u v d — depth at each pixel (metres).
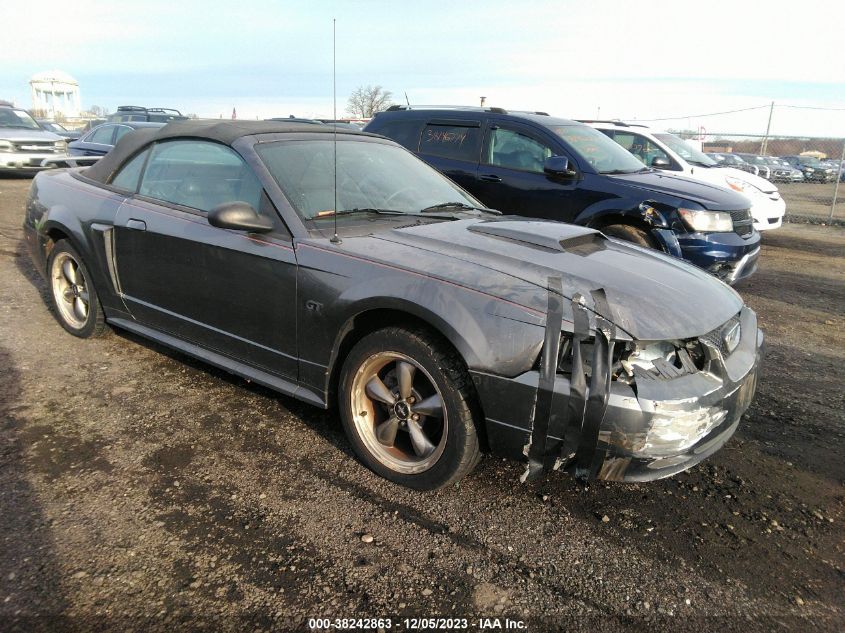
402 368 2.66
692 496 2.79
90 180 4.11
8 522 2.38
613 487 2.84
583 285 2.48
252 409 3.43
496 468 2.95
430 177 3.97
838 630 2.07
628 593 2.20
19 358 3.94
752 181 9.45
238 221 2.84
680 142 10.22
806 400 3.88
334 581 2.18
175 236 3.35
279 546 2.34
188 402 3.47
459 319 2.41
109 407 3.37
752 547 2.46
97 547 2.27
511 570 2.29
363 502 2.64
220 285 3.19
